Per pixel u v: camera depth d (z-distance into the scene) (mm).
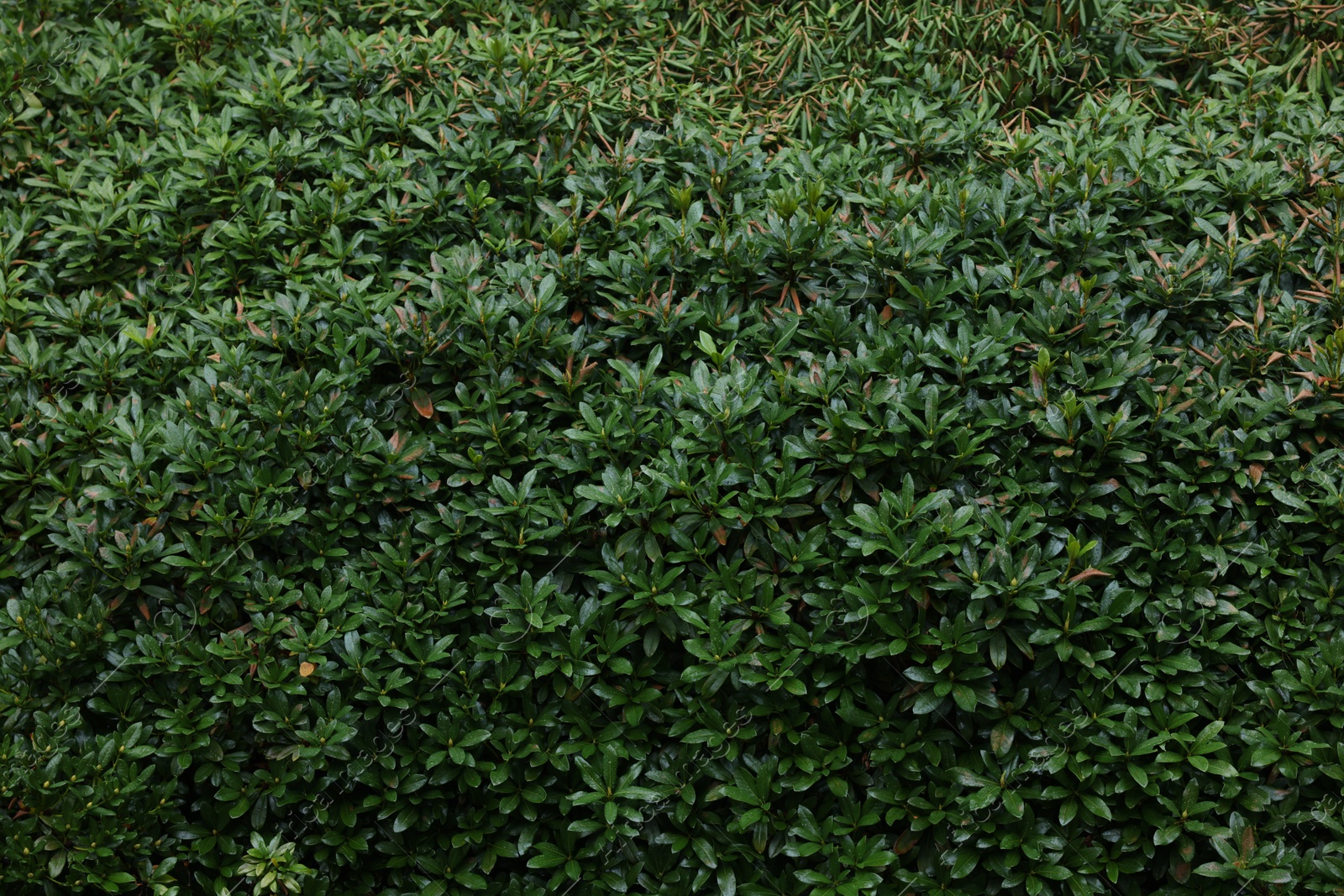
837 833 3145
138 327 4023
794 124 5078
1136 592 3256
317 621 3342
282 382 3631
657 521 3346
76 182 4566
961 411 3453
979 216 4035
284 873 3070
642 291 3871
